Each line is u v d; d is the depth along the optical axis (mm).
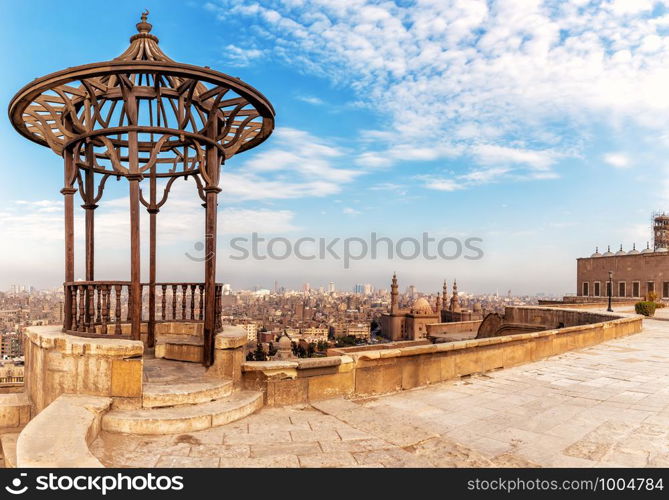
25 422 6359
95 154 8336
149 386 6129
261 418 6070
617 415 6551
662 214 69750
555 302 53562
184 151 8719
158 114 6410
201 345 7586
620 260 61750
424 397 7578
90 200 8070
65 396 5531
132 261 6152
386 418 6148
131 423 5258
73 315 6543
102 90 7023
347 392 7391
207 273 6871
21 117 7172
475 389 8195
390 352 7832
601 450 5137
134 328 6051
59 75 5941
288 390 6770
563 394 7836
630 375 9594
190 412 5598
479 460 4750
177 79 7254
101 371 5609
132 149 6211
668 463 4789
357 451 4883
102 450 4766
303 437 5312
